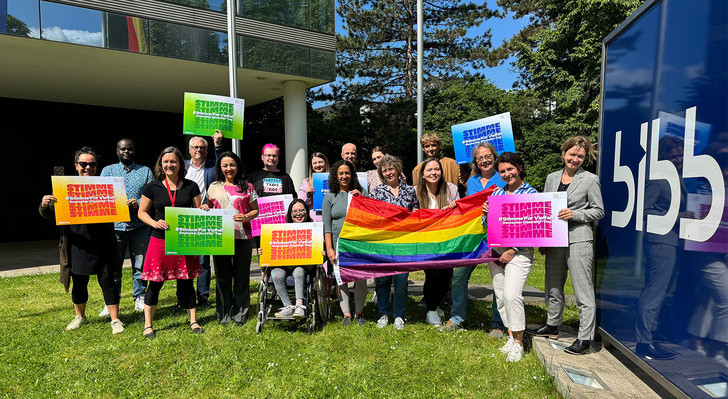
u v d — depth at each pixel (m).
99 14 9.29
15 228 14.59
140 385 3.66
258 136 20.50
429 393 3.48
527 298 6.37
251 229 5.20
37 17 8.62
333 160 22.94
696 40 2.79
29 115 14.77
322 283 5.13
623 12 19.34
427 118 22.95
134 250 5.81
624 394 3.14
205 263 5.95
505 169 4.05
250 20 11.51
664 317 3.09
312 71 12.69
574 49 20.98
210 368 3.94
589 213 3.77
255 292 6.75
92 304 6.08
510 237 3.93
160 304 6.11
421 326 5.05
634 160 3.56
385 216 4.93
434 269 5.18
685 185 2.88
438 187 5.15
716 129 2.60
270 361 4.10
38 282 7.67
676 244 2.96
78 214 4.60
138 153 16.83
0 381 3.71
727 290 2.50
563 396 3.32
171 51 10.27
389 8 26.97
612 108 3.99
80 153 4.86
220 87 13.59
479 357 4.13
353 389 3.55
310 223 4.88
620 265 3.73
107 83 12.59
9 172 14.48
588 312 3.89
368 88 28.25
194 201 4.90
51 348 4.42
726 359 2.51
